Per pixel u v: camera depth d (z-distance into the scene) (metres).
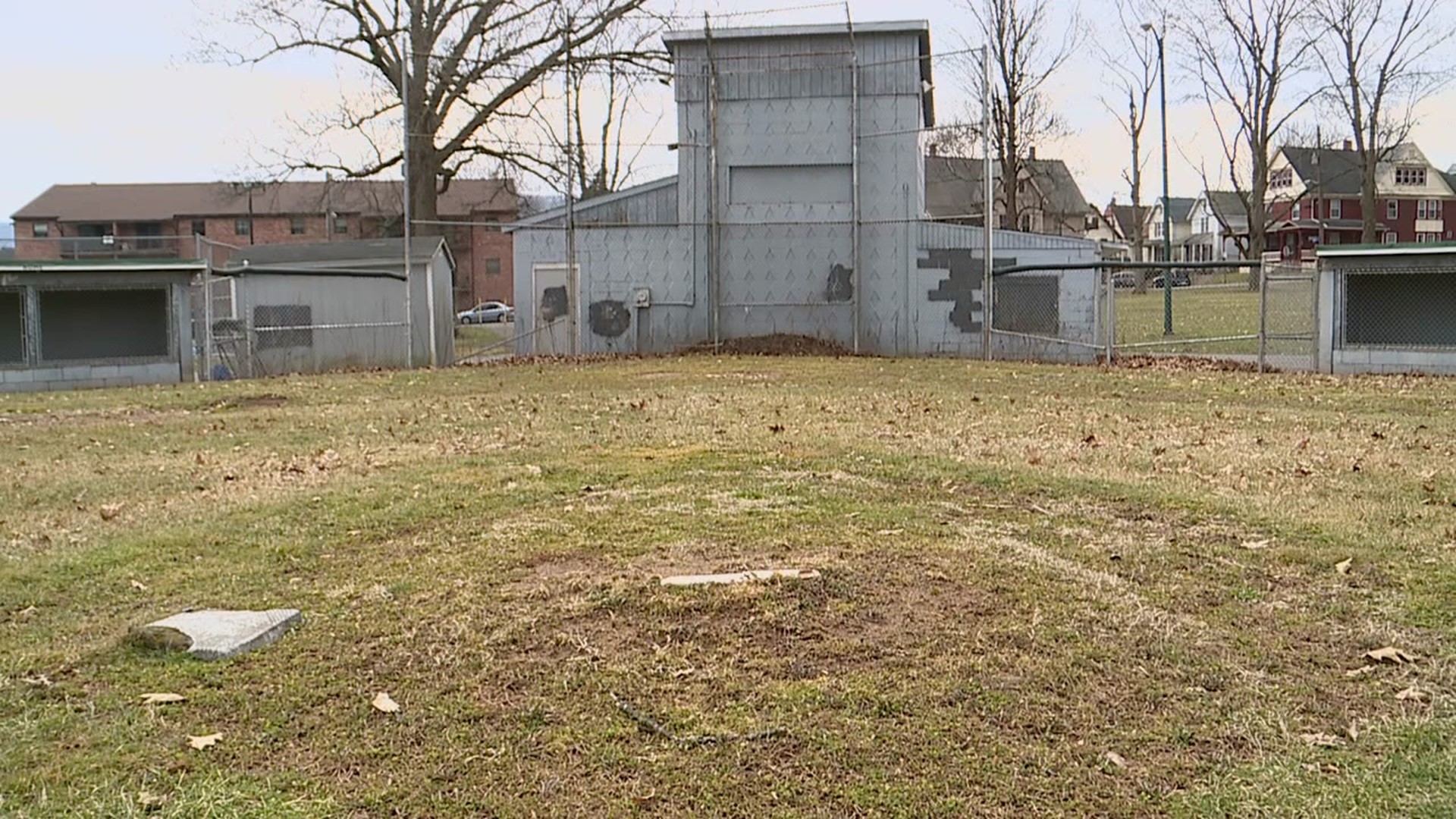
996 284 21.53
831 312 22.55
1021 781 3.15
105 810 3.03
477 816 3.02
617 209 22.95
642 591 4.77
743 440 9.27
